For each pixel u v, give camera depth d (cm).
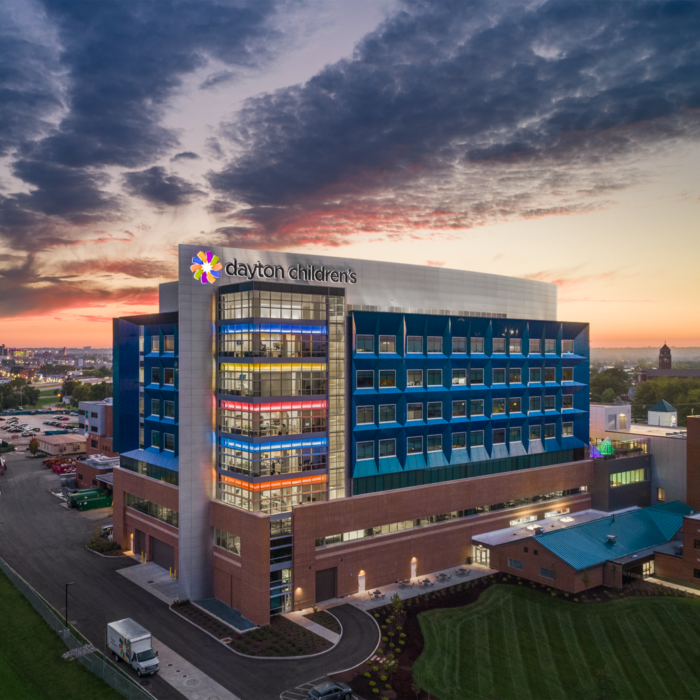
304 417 6462
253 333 6134
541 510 8638
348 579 6569
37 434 19788
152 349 7900
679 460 9506
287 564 6075
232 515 6269
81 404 14650
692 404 19888
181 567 6450
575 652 5266
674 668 5034
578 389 9438
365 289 7481
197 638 5516
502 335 8506
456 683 4734
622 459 9431
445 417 7794
